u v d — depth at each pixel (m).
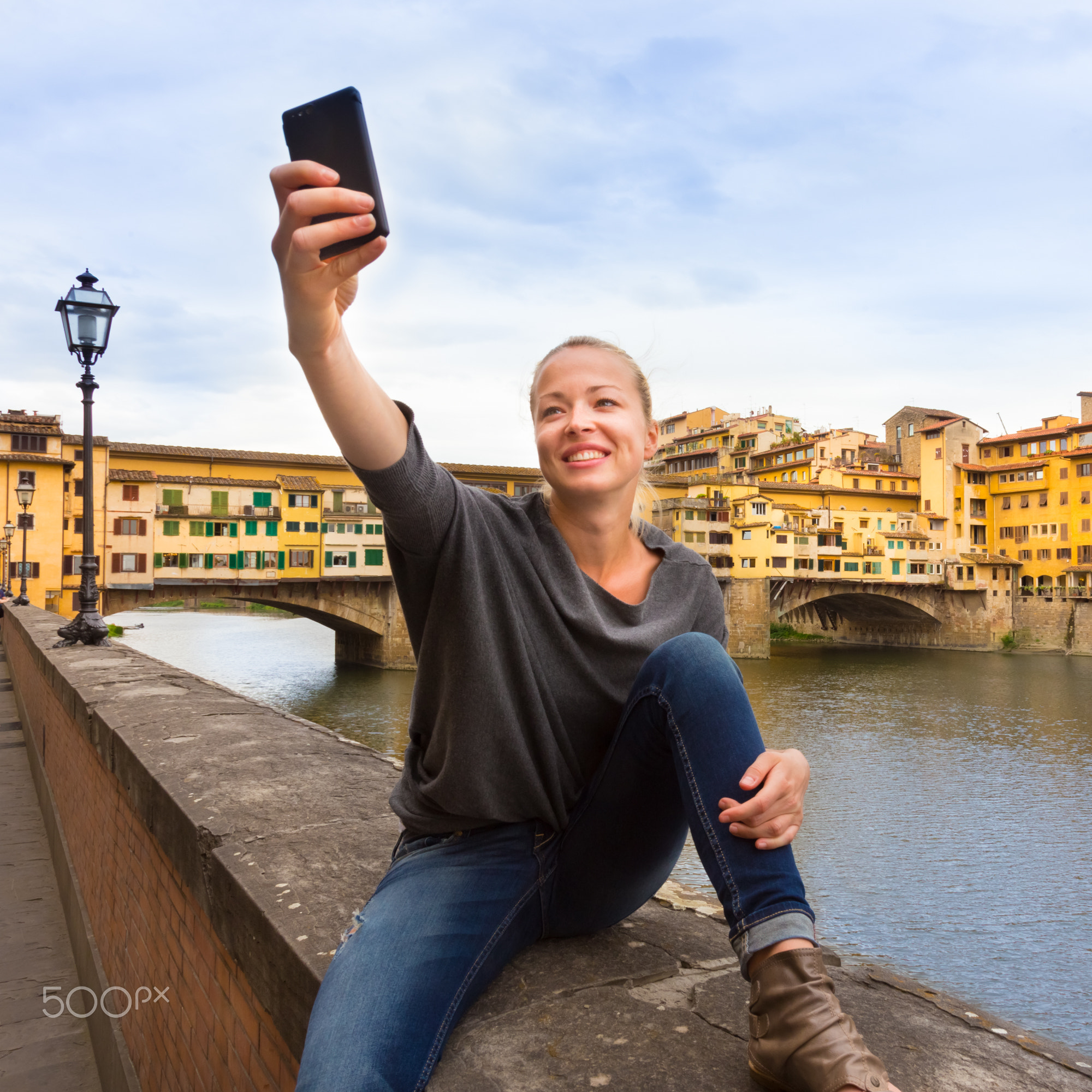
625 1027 1.33
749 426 82.56
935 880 18.59
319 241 1.01
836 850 20.58
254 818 2.45
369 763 3.21
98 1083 4.01
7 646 18.41
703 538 62.19
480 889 1.43
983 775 27.52
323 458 55.22
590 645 1.48
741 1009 1.39
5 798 8.67
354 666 53.19
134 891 3.36
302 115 1.09
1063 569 68.06
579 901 1.57
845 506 71.06
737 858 1.23
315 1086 1.13
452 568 1.34
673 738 1.33
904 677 50.59
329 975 1.30
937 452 73.75
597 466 1.53
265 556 50.06
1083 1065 1.19
